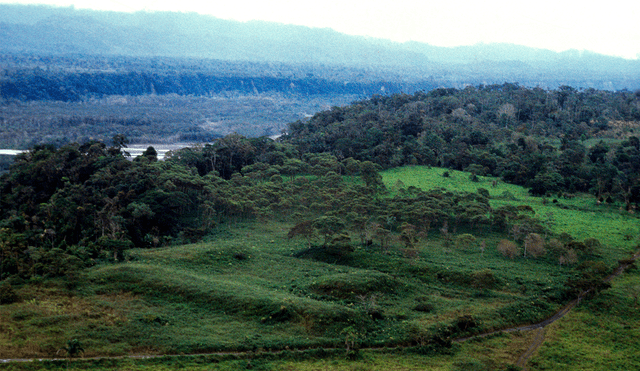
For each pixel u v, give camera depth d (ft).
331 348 254.06
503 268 368.27
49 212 433.89
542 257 395.14
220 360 236.63
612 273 375.66
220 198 495.00
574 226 475.31
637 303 324.19
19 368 212.84
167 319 267.39
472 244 417.49
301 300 291.58
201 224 473.26
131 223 427.74
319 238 423.23
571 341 277.23
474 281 338.54
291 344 251.80
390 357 250.37
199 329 260.83
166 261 352.49
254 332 262.06
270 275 343.87
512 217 461.78
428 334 266.98
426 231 445.37
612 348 270.67
